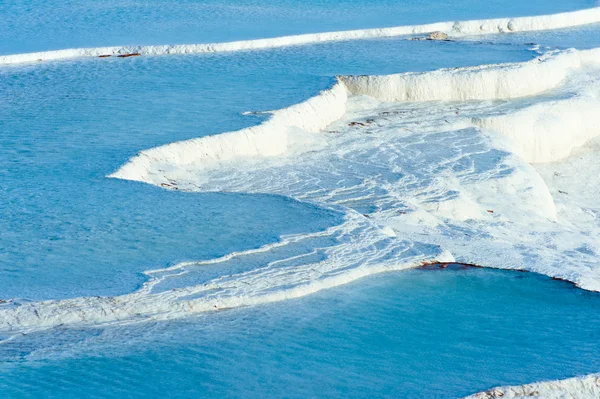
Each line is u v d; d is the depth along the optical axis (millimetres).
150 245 20797
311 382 16031
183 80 38688
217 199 24734
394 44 48156
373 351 17438
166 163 27828
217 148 29469
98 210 22938
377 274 21250
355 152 32469
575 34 53000
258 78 38906
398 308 19609
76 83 38438
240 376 16141
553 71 42375
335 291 20109
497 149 33844
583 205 34250
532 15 56562
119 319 17781
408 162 31828
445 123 36125
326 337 17922
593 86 42375
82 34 51125
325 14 60312
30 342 16812
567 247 27047
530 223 28594
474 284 21500
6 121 31734
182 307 18359
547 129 37625
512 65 41125
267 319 18469
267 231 22250
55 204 23203
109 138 29219
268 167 29812
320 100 35188
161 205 23703
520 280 22141
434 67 40656
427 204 27969
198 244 21047
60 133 29953
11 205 23016
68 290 18234
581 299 21094
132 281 18812
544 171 37031
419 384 16141
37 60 44000
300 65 41875
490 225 27781
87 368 16094
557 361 17391
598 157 38719
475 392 15875
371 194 27984
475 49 46406
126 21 56875
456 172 31203
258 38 48094
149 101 34594
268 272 20078
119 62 43438
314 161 31094
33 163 26609
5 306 17438
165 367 16281
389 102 38750
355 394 15664
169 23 55750
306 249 21453
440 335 18391
